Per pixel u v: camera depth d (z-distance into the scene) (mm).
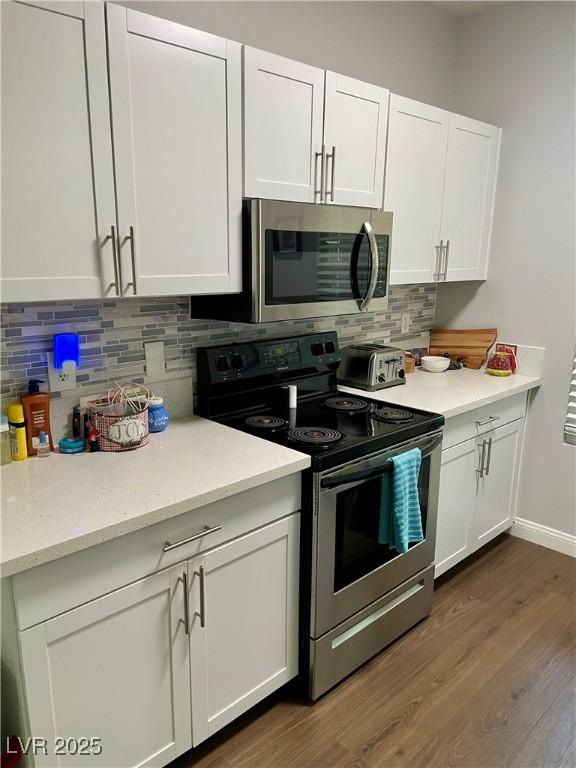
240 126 1734
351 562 1938
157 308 1995
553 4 2605
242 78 1708
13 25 1254
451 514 2520
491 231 2988
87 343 1827
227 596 1625
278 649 1833
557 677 2062
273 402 2312
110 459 1690
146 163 1538
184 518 1462
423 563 2291
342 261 2107
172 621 1499
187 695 1582
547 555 2928
